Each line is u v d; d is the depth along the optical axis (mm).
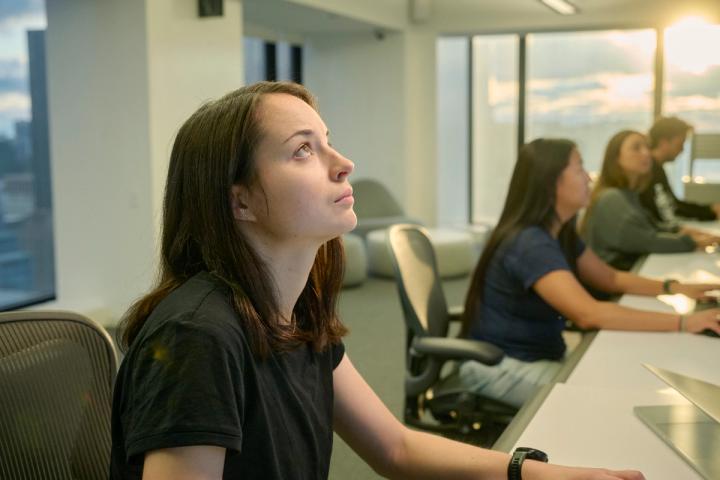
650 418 1438
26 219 5785
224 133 1013
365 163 9078
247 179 1016
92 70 5223
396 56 8805
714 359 1933
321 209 1021
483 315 2471
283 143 1012
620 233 3861
